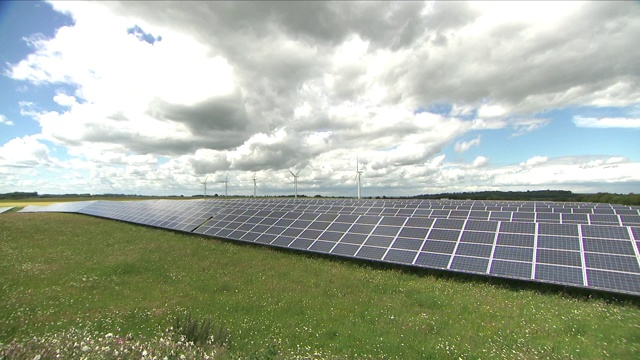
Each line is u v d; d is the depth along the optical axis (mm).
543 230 19953
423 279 19203
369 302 15625
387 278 19547
